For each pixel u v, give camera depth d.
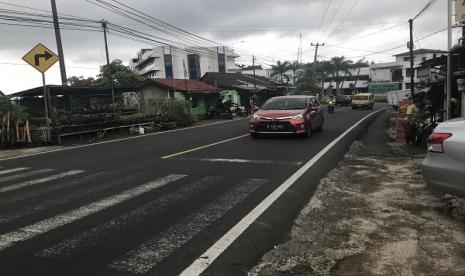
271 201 6.66
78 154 13.20
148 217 5.89
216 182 8.06
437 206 6.19
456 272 4.04
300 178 8.38
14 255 4.61
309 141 14.55
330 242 4.89
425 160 5.64
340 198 6.83
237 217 5.85
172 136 18.34
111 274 4.11
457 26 13.28
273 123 15.26
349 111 40.94
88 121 19.06
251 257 4.50
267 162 10.27
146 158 11.49
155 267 4.25
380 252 4.55
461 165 5.09
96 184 8.16
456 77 14.21
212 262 4.37
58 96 29.31
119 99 30.55
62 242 4.97
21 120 17.33
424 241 4.83
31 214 6.16
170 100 26.53
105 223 5.65
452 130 5.30
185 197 6.96
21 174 9.76
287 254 4.57
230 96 44.41
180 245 4.83
